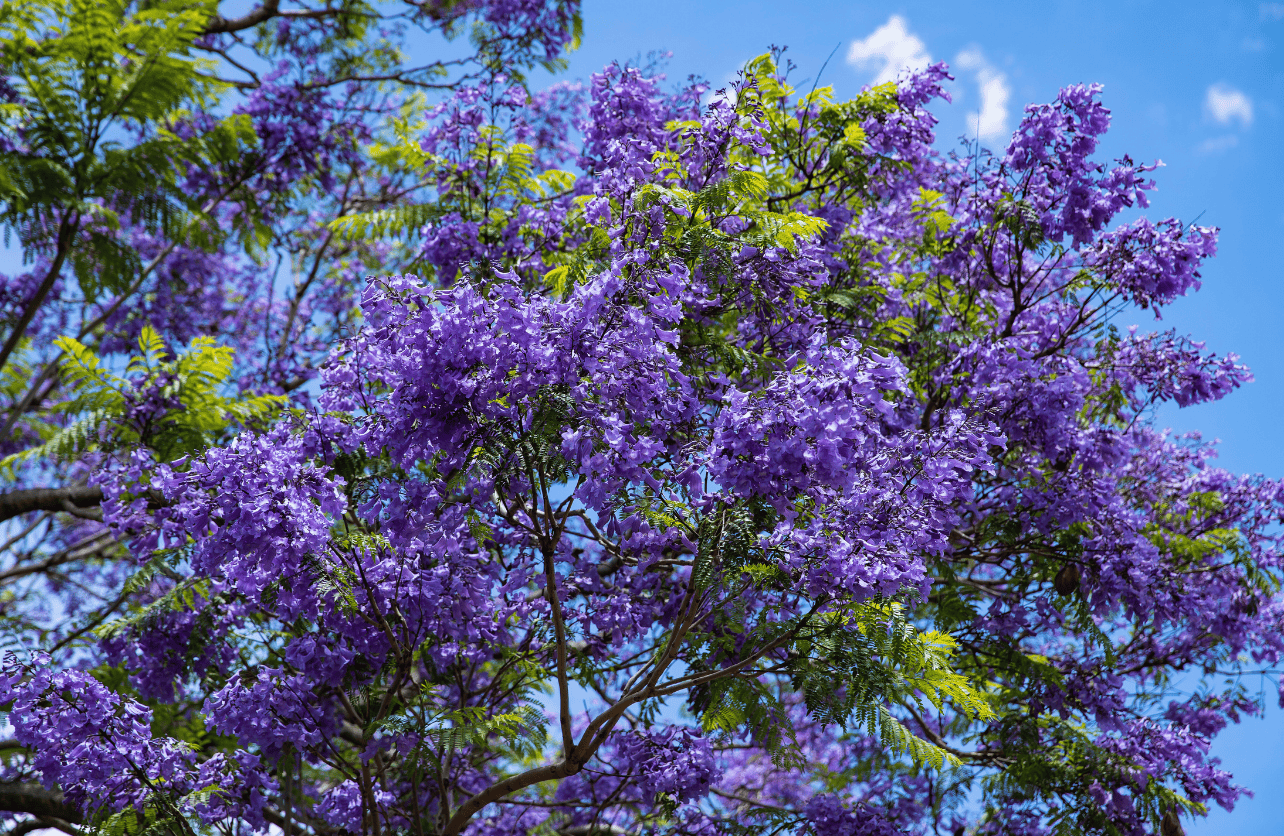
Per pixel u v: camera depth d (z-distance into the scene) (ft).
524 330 11.59
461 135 20.79
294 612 14.84
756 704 15.87
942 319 23.91
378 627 15.37
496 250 20.40
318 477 12.92
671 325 15.12
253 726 14.30
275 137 28.04
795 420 11.40
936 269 23.61
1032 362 20.39
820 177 22.33
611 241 14.42
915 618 22.15
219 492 12.48
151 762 13.70
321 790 20.04
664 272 13.21
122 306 31.48
